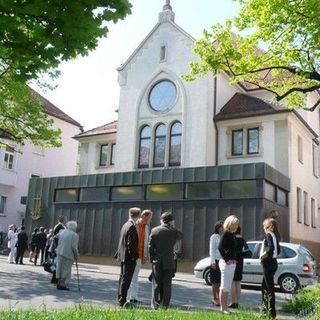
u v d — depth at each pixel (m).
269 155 27.41
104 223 27.80
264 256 8.91
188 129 29.62
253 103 29.44
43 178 31.70
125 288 9.50
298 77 17.31
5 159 39.16
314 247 31.48
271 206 23.52
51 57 6.02
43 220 30.92
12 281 14.25
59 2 5.48
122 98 33.16
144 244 10.60
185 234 24.33
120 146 32.44
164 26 32.34
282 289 16.22
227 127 29.33
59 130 23.91
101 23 5.79
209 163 28.75
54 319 5.40
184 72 30.56
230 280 9.29
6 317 5.39
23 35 5.85
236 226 9.46
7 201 39.22
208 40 16.45
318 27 14.08
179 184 25.48
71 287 13.37
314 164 33.38
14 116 22.53
